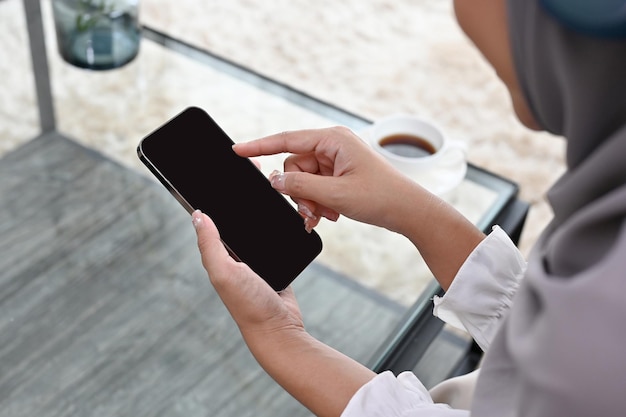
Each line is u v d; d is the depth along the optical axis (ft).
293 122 5.56
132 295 4.74
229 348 4.51
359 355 4.39
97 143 5.52
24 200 5.17
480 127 8.52
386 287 4.67
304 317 4.54
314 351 3.26
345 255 4.82
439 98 8.82
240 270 3.27
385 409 2.99
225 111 5.62
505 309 3.61
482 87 8.99
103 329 4.58
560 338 2.16
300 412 4.25
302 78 8.93
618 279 2.10
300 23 9.65
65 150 5.47
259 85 5.84
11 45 6.10
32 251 4.92
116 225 5.08
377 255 4.82
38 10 6.25
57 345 4.50
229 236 3.87
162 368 4.42
